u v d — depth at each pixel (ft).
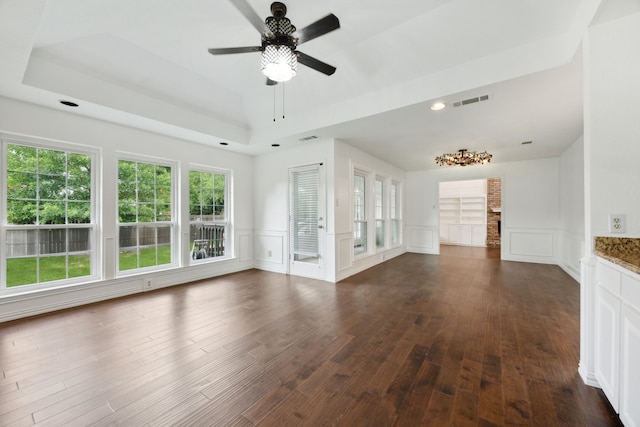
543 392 5.68
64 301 10.53
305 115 13.08
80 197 11.29
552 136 14.08
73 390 5.76
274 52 6.51
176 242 14.47
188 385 5.96
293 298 11.94
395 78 9.93
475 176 22.24
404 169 24.45
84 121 11.08
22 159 10.02
